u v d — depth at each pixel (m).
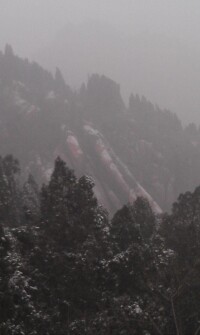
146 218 41.47
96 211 31.75
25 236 29.94
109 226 34.94
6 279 24.59
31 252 29.20
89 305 28.02
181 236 34.72
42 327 24.84
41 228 30.58
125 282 28.84
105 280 28.84
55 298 27.62
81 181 32.28
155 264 29.38
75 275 28.44
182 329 27.64
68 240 30.08
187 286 28.88
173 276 29.00
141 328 26.22
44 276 28.27
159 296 28.38
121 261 28.97
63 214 30.44
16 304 24.50
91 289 28.34
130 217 34.31
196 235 34.09
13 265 25.81
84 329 25.67
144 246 32.34
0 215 33.56
